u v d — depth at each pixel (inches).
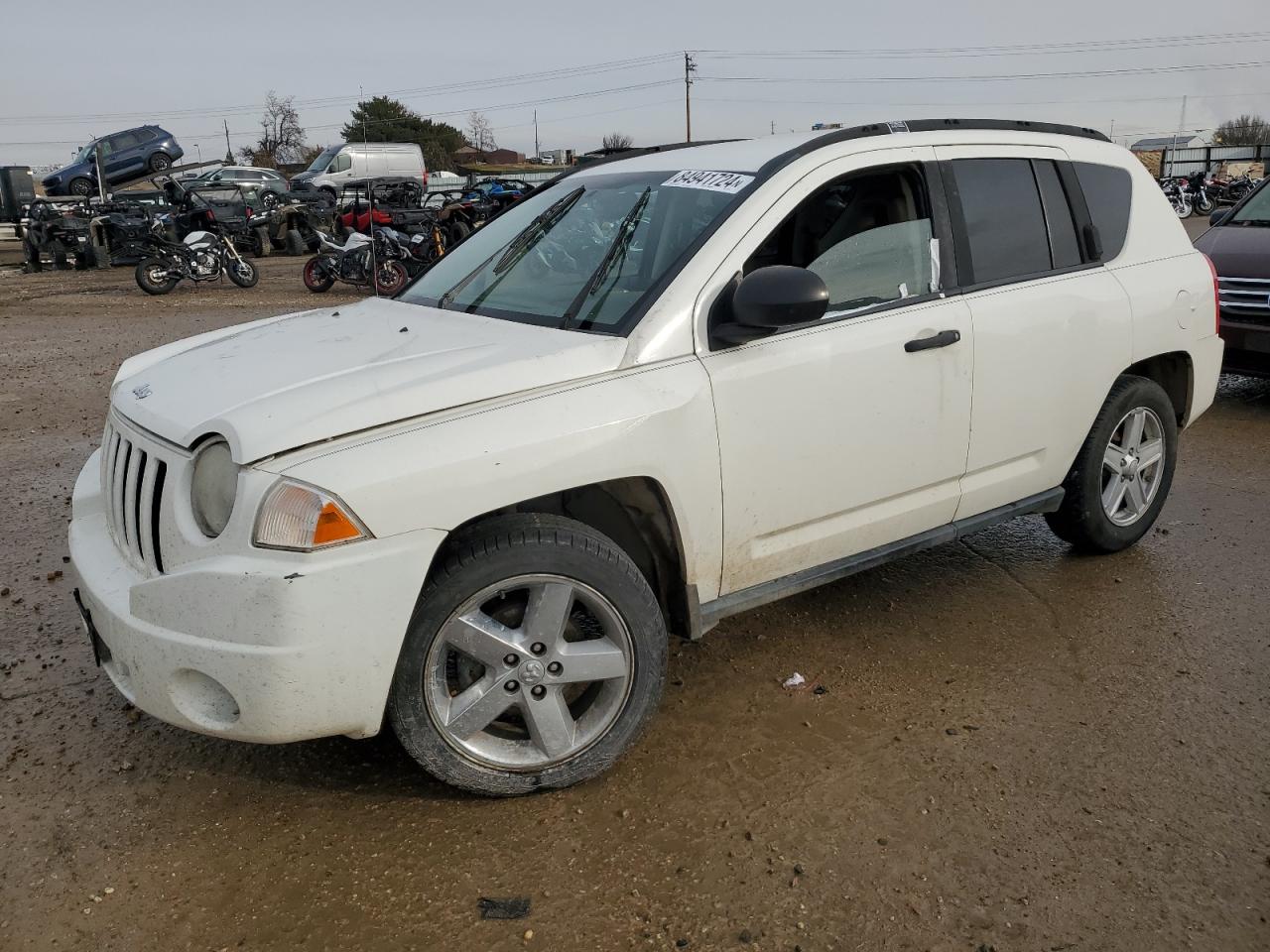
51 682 139.0
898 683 138.0
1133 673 140.5
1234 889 98.9
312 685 96.0
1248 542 187.9
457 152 3102.9
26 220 811.4
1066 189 158.1
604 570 108.3
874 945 92.4
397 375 106.3
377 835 107.3
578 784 115.4
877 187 136.6
